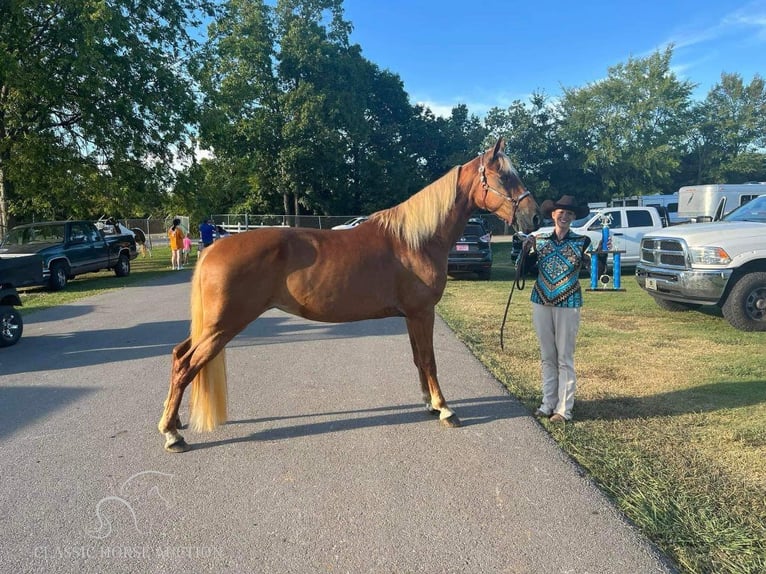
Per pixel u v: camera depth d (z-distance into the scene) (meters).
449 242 4.26
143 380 5.61
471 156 46.25
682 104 43.00
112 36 16.33
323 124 36.44
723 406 4.49
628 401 4.68
